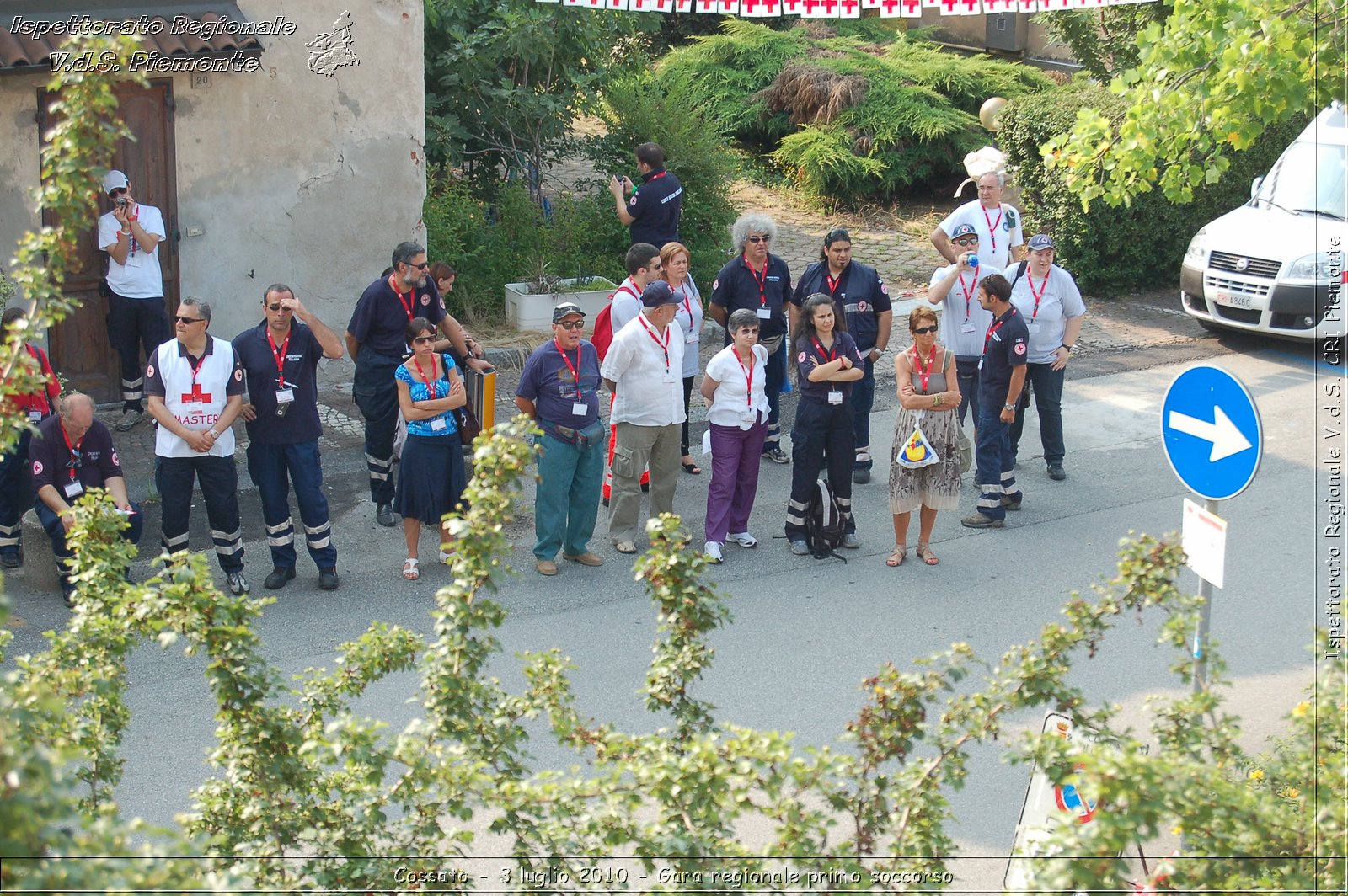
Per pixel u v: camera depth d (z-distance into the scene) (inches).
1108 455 456.1
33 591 340.5
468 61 570.6
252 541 377.7
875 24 912.9
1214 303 561.0
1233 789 155.5
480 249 551.5
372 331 382.9
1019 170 656.4
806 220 758.5
